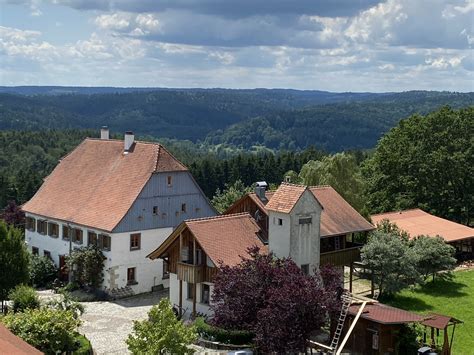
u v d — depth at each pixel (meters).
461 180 79.56
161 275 55.41
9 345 20.27
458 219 80.62
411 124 84.19
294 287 32.06
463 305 48.94
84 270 52.62
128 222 53.03
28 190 106.56
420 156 79.31
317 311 32.09
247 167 127.62
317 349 35.59
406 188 80.12
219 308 34.34
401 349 35.56
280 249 43.41
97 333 40.72
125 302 50.53
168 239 44.16
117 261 52.34
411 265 49.19
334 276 37.72
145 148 58.22
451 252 56.59
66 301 39.62
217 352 35.91
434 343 35.34
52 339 31.66
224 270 35.47
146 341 29.05
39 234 62.34
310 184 68.06
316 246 44.78
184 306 44.03
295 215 43.12
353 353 36.50
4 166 137.62
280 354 31.80
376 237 49.94
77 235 57.06
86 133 182.75
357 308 36.69
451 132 80.81
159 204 55.44
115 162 59.94
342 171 67.19
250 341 37.19
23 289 41.50
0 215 77.06
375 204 81.25
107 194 56.81
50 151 153.75
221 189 125.50
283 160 132.25
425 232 64.62
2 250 44.72
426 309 47.75
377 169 83.25
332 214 49.22
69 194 61.00
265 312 31.55
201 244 41.50
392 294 50.66
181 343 29.17
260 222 47.22
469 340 40.00
